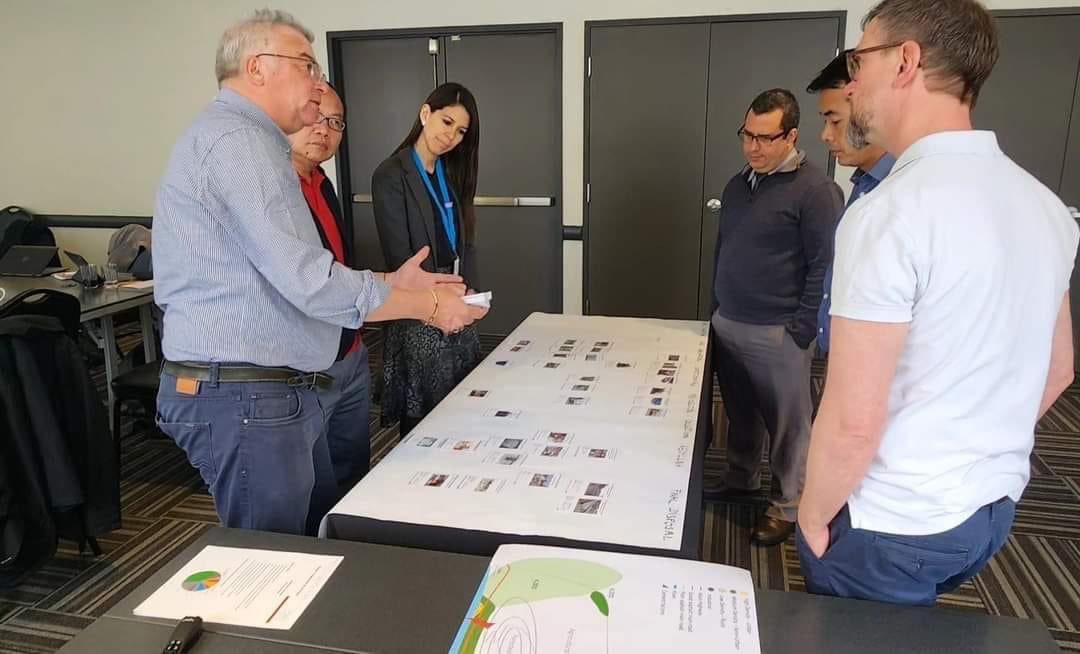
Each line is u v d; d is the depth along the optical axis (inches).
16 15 199.0
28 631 80.0
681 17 169.5
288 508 58.3
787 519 96.1
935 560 39.2
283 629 35.9
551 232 192.1
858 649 34.3
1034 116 159.6
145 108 200.4
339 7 185.8
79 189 210.4
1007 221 35.5
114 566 92.4
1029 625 36.0
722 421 123.3
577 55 176.6
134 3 193.0
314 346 58.6
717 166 176.7
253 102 55.0
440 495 51.0
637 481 53.1
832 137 73.2
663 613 36.6
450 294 60.2
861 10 161.6
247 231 51.0
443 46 184.7
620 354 87.5
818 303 84.7
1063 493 109.6
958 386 36.5
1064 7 152.6
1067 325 42.6
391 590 38.9
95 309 113.3
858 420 36.3
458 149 93.3
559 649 34.0
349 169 199.5
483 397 71.8
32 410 79.5
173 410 56.6
